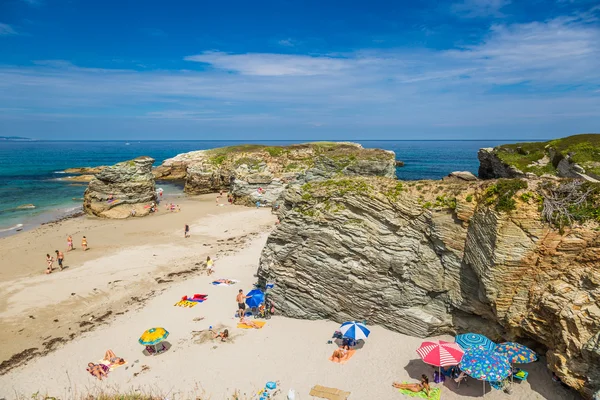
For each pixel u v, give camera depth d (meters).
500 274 18.75
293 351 21.89
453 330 22.12
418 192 23.00
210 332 24.16
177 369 20.58
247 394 18.52
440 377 19.00
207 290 30.66
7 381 19.97
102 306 28.41
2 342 23.78
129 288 31.42
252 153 77.88
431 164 143.12
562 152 53.03
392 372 19.73
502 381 18.16
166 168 99.88
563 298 17.06
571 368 16.09
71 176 102.38
